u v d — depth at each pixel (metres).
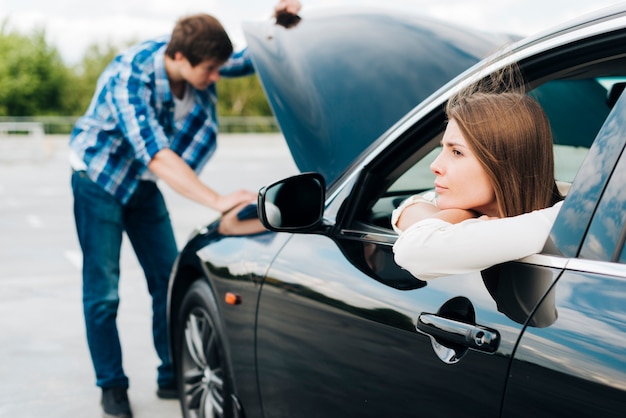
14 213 11.55
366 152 2.23
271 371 2.39
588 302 1.46
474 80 1.88
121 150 3.44
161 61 3.34
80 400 3.87
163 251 3.69
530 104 1.68
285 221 2.18
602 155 1.56
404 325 1.81
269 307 2.38
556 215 1.63
